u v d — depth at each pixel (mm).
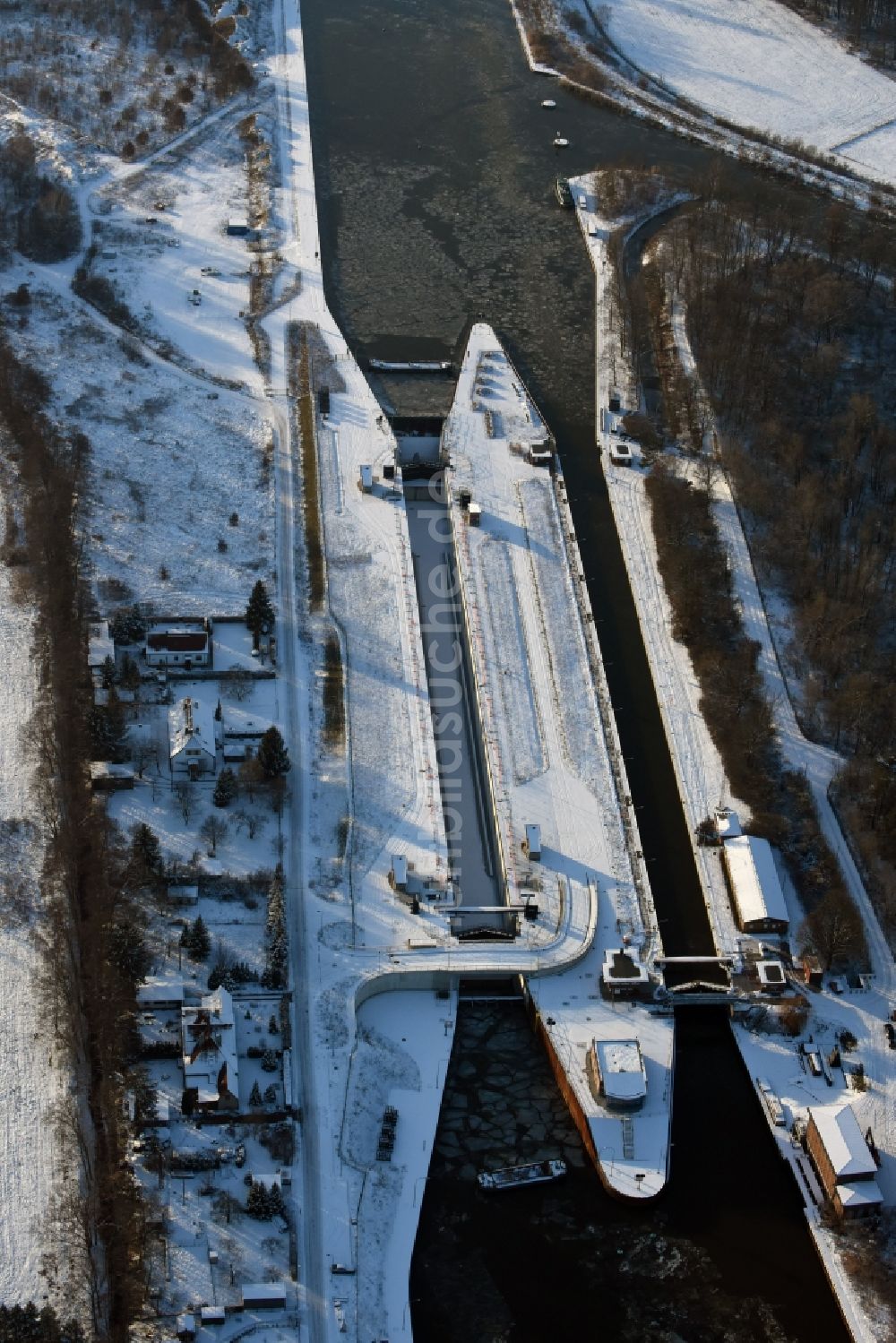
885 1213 196000
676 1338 185750
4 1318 174500
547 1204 197375
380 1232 189500
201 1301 179375
